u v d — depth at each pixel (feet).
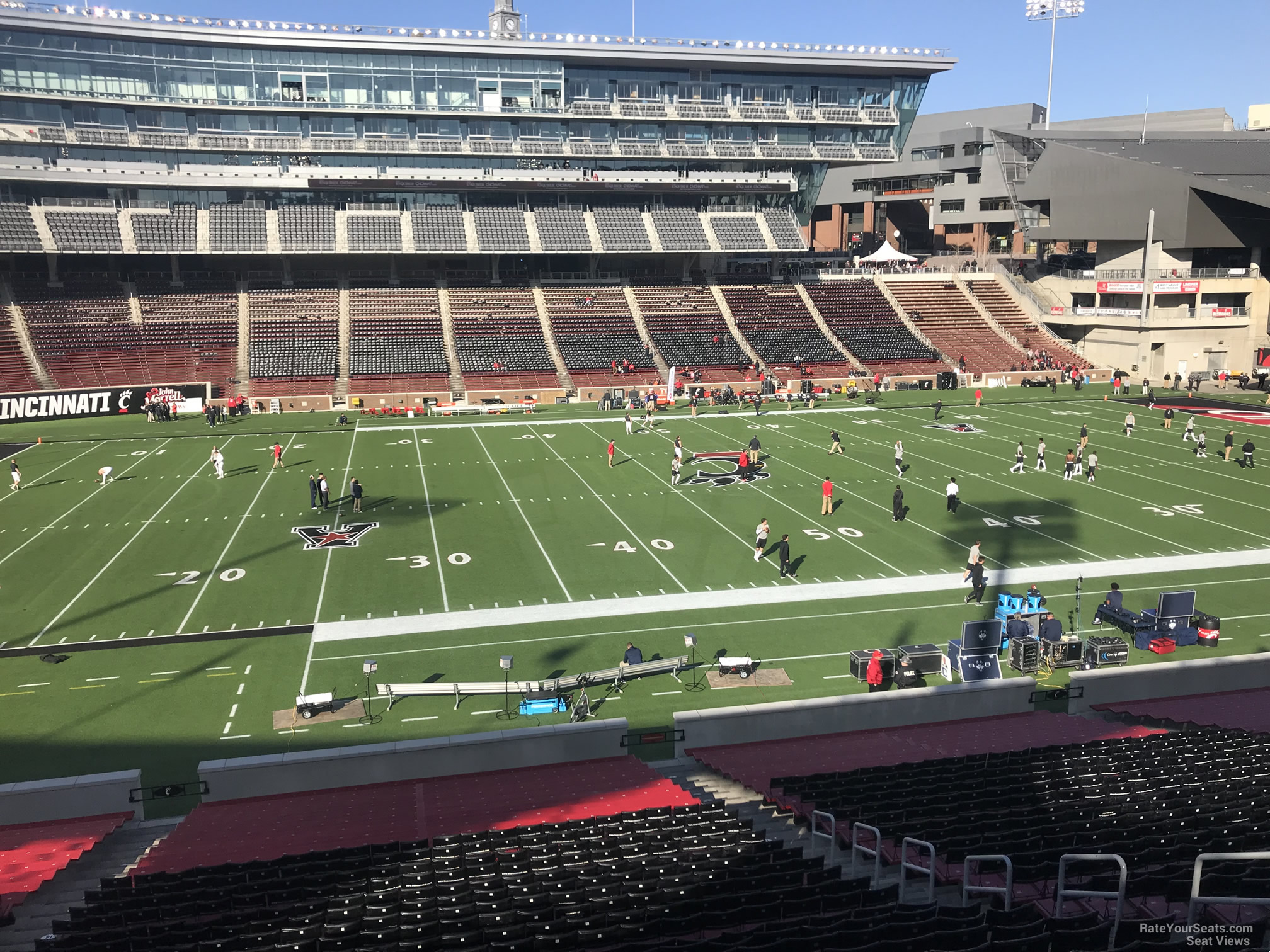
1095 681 66.08
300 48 221.05
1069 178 237.45
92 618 79.77
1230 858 26.84
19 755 58.34
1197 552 96.53
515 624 78.79
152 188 219.82
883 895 35.12
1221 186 205.05
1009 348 232.94
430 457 141.69
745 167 258.37
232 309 210.59
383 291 224.33
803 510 112.37
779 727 61.26
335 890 36.32
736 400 194.29
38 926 37.93
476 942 31.81
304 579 89.10
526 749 57.52
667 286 243.81
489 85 232.73
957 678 69.67
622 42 233.96
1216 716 62.85
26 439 154.92
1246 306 223.92
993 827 40.14
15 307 198.18
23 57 207.31
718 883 35.45
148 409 175.32
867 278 258.37
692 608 82.43
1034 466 133.39
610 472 131.44
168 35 211.61
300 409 184.75
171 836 47.52
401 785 55.47
